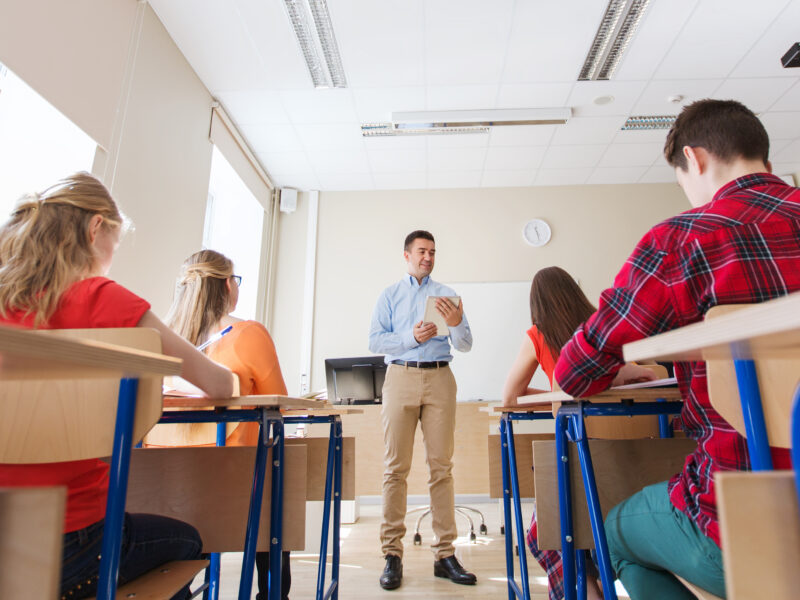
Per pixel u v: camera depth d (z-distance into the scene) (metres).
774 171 5.00
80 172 0.97
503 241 5.07
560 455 1.17
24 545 0.38
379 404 3.47
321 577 1.56
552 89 3.78
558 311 1.61
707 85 3.74
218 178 4.37
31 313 0.80
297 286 5.03
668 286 0.81
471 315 4.87
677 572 0.81
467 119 4.05
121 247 2.66
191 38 3.24
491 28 3.18
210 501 1.26
